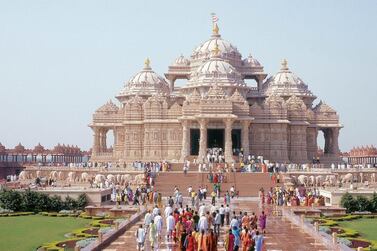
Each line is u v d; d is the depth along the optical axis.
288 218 57.78
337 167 114.12
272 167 98.88
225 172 92.00
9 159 147.25
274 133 120.81
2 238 45.47
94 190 68.81
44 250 39.53
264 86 143.88
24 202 65.25
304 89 140.75
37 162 139.50
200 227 37.72
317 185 94.88
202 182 88.00
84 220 58.66
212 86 118.50
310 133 129.25
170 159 119.38
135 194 72.12
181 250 35.19
